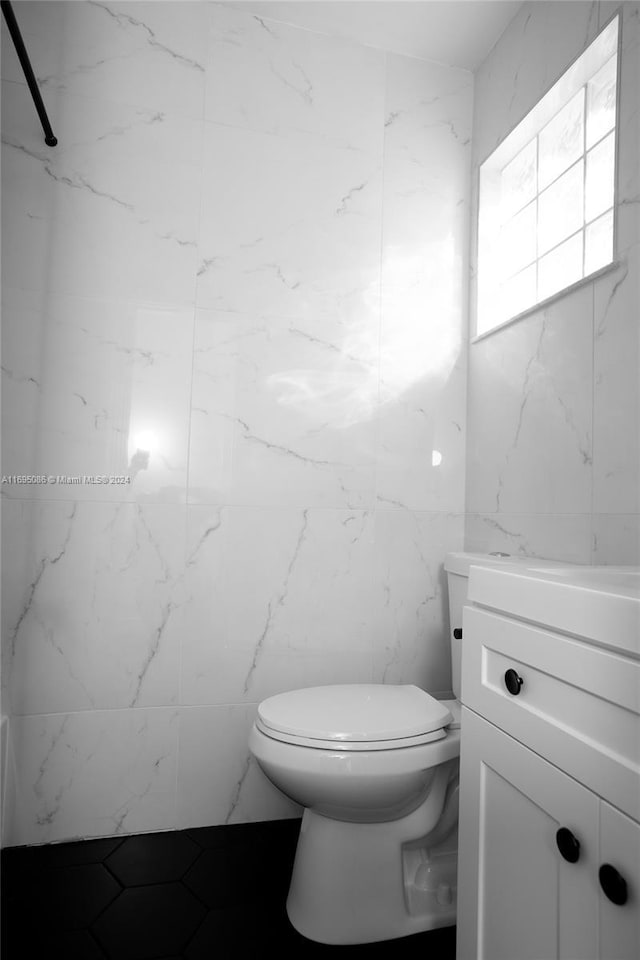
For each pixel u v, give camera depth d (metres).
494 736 1.05
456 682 1.80
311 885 1.39
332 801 1.33
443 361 2.11
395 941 1.36
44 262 1.78
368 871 1.38
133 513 1.82
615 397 1.45
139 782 1.79
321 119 2.03
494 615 1.08
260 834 1.79
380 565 2.01
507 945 0.98
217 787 1.84
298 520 1.94
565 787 0.85
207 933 1.36
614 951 0.75
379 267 2.06
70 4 1.83
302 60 2.02
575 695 0.86
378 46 2.09
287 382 1.95
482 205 2.11
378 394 2.04
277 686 1.90
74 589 1.77
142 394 1.83
